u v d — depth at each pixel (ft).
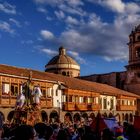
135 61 247.09
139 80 244.01
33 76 140.05
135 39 249.55
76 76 265.75
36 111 107.55
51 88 149.79
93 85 203.62
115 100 207.51
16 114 101.76
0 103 120.06
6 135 33.91
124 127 46.98
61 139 31.07
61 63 260.42
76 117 167.73
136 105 233.55
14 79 128.57
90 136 32.14
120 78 260.42
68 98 159.84
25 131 20.12
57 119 148.25
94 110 179.83
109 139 35.40
